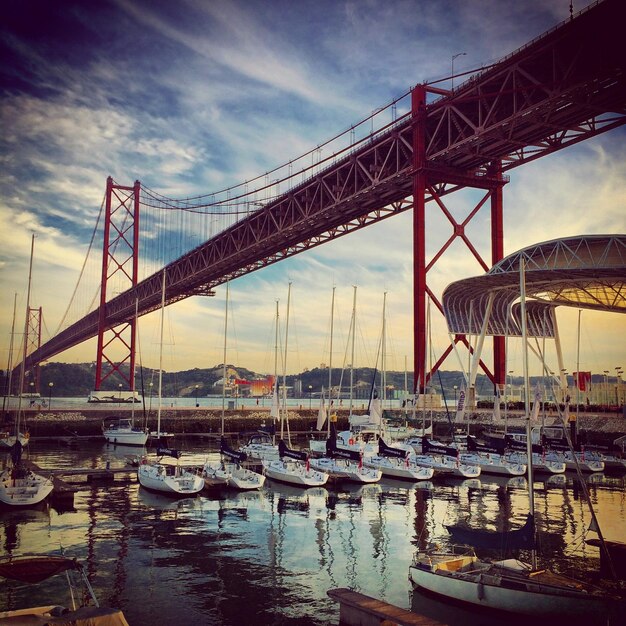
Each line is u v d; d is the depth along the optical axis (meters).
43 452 52.00
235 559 20.08
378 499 31.80
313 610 15.65
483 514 27.89
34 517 26.09
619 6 44.34
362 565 19.45
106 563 19.56
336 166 77.12
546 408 77.00
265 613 15.45
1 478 29.72
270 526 24.91
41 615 11.71
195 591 17.02
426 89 67.00
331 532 23.94
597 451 51.19
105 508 28.28
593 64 50.25
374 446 47.31
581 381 80.81
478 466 41.19
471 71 58.97
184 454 51.81
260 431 53.28
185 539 22.64
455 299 76.31
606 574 18.23
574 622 14.49
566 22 48.56
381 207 77.75
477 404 83.19
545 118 54.25
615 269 55.19
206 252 105.31
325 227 84.38
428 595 16.69
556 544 22.45
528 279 64.00
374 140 72.06
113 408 90.94
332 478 36.62
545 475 41.84
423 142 65.88
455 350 74.06
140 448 56.25
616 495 33.66
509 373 87.44
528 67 54.31
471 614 15.43
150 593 16.84
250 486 33.75
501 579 15.51
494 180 72.38
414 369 63.56
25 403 102.06
